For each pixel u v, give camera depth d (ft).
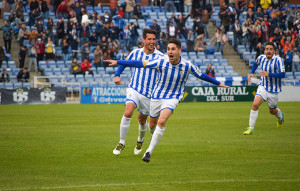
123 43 218.59
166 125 94.79
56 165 51.01
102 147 64.69
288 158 54.75
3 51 192.65
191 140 71.72
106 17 205.46
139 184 41.50
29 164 51.62
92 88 179.22
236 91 185.88
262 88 81.66
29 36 203.21
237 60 224.12
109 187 40.42
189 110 136.87
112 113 127.95
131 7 230.07
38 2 218.79
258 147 63.72
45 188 40.09
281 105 158.61
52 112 131.64
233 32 225.56
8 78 188.24
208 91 183.83
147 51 60.34
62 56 208.23
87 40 207.72
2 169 48.78
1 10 239.71
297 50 214.48
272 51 81.92
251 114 79.15
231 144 66.90
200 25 218.18
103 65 203.21
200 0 234.79
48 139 73.41
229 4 232.94
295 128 88.17
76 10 210.18
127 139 74.59
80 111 135.33
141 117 58.95
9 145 66.54
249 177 44.27
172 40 51.75
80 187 40.45
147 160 49.60
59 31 204.64
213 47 228.63
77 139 73.46
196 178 43.96
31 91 173.99
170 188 40.04
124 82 189.67
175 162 52.54
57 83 184.85
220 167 49.37
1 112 131.85
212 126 92.58
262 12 227.40
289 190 39.27
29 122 102.17
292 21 225.76
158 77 54.24
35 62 199.31
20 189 39.83
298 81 210.18
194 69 52.80
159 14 242.17
